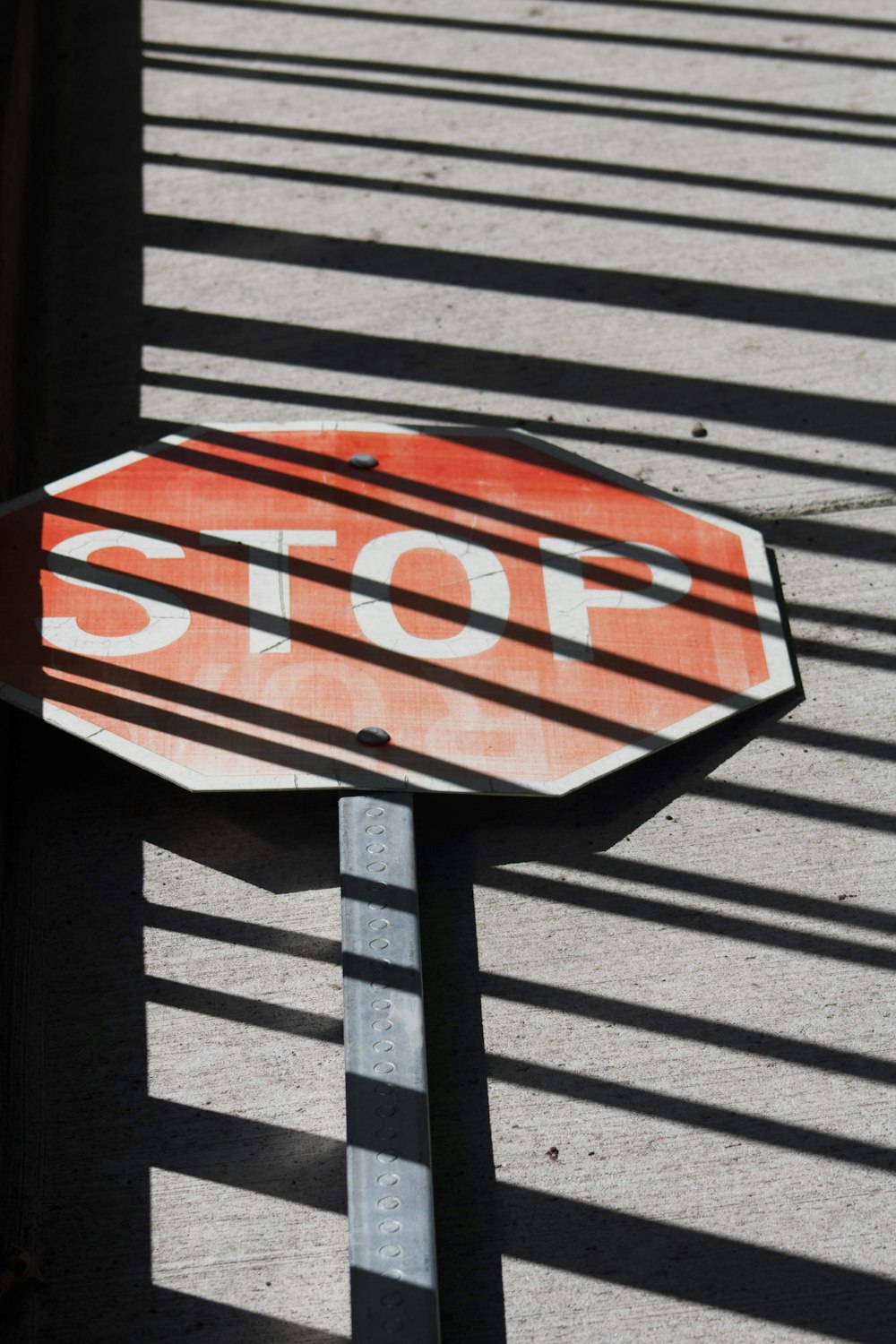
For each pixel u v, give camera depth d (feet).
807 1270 9.32
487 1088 10.07
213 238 15.99
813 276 15.74
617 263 15.84
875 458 14.05
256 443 12.99
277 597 11.84
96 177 16.69
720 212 16.42
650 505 12.97
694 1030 10.39
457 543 12.43
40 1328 9.03
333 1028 10.31
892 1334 9.06
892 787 11.80
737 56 18.45
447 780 10.98
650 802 11.69
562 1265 9.30
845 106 17.74
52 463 13.71
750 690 11.91
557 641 11.87
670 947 10.83
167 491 12.49
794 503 13.69
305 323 15.14
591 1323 9.08
